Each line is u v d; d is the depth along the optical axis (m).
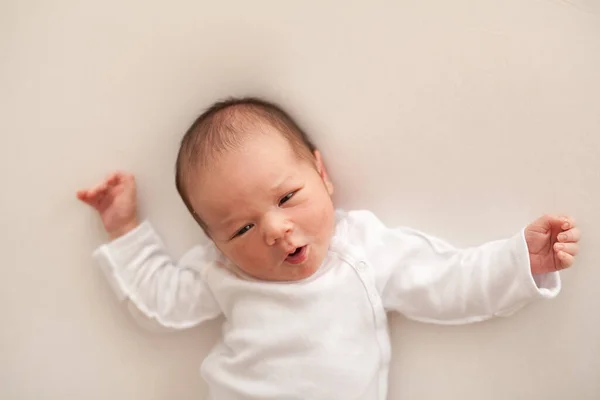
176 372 1.13
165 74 1.08
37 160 1.11
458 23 0.99
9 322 1.13
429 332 1.06
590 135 0.97
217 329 1.12
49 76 1.09
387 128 1.04
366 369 1.00
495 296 0.96
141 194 1.12
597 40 0.95
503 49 0.98
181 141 1.07
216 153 0.96
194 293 1.08
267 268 0.97
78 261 1.12
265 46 1.05
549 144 0.98
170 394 1.13
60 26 1.08
